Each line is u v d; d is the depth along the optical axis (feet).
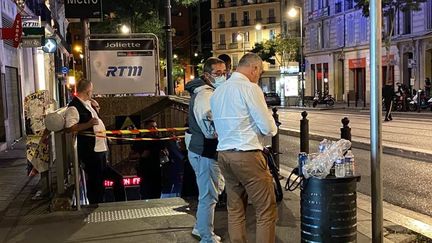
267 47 207.21
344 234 14.65
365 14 112.68
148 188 31.94
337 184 14.53
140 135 31.78
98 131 25.16
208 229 18.31
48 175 25.70
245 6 287.07
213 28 299.79
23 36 53.47
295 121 84.99
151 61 43.70
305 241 15.12
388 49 117.08
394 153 42.60
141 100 40.60
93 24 104.27
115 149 38.32
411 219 22.70
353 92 160.35
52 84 105.81
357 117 90.07
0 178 32.45
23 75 68.33
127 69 43.29
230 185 16.08
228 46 295.89
